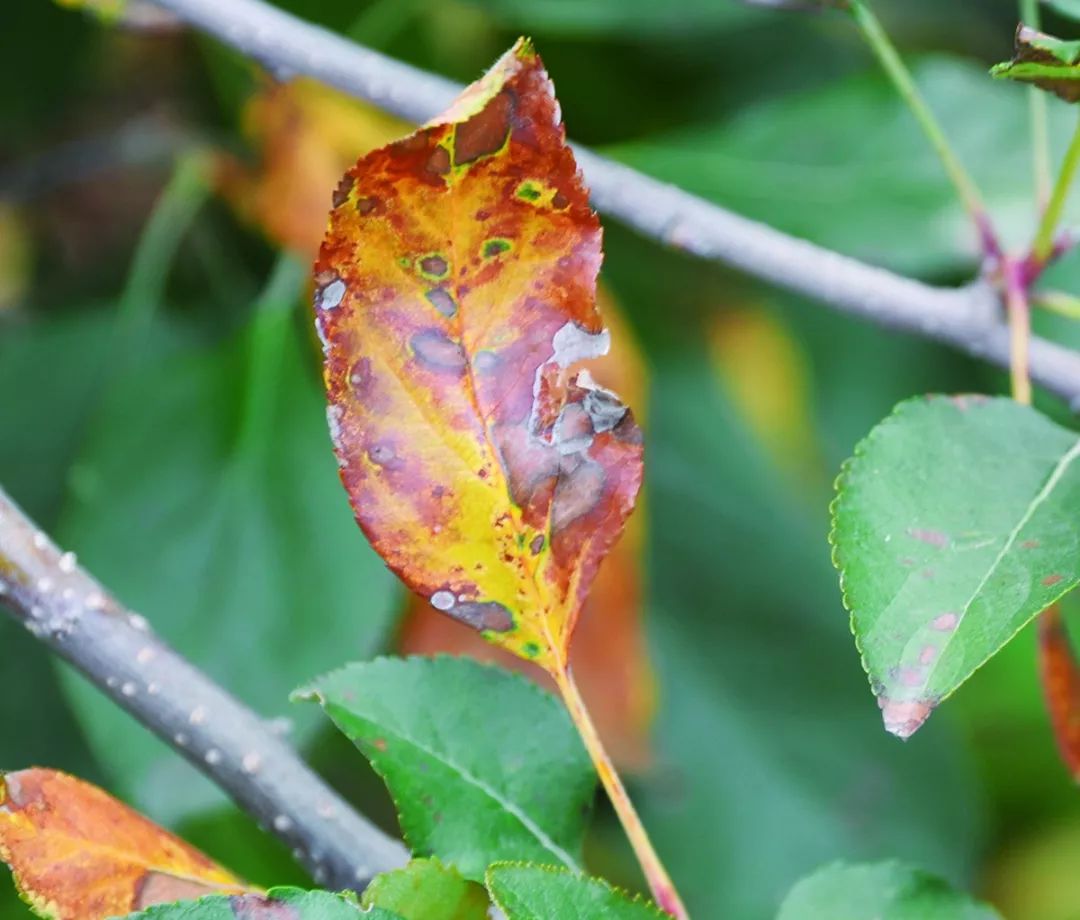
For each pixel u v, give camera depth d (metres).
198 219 0.78
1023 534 0.52
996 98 0.70
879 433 0.52
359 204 0.51
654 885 0.52
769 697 0.78
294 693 0.53
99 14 0.62
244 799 0.54
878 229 0.68
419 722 0.53
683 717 0.77
